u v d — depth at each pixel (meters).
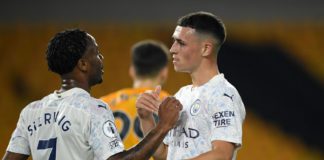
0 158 35.66
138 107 10.55
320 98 37.53
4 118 36.88
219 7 39.84
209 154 9.22
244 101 37.75
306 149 35.72
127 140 13.21
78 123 9.16
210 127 9.70
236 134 9.41
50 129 9.36
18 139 9.82
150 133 9.31
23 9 40.62
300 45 38.88
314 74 38.09
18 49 39.62
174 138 10.23
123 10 40.44
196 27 10.13
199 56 10.14
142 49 14.09
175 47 10.27
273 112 37.19
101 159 9.07
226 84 9.95
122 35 39.66
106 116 9.31
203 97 9.85
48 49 9.64
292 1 39.78
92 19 40.38
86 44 9.56
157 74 14.07
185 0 40.03
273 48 38.84
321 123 36.66
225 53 38.91
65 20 40.53
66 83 9.61
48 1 40.59
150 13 40.25
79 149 9.18
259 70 38.50
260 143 36.00
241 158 35.59
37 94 37.97
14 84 38.25
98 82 9.84
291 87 37.94
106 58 38.75
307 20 39.69
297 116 36.97
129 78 37.94
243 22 39.66
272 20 39.75
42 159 9.38
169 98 9.60
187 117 10.02
